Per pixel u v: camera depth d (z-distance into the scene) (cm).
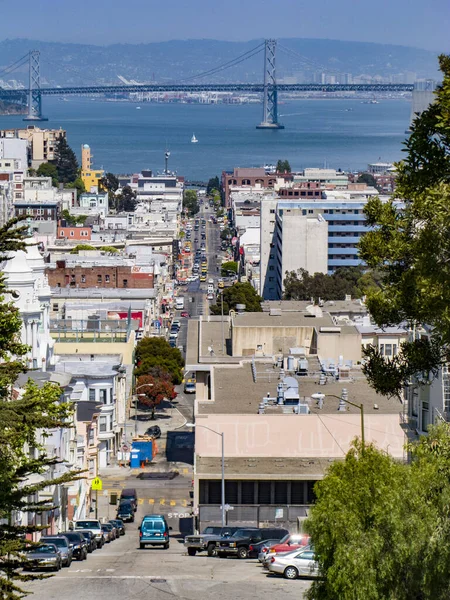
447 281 14388
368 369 16862
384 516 15638
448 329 14500
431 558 15238
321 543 15938
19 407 13288
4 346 14788
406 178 15712
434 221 14438
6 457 13862
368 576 15525
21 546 13738
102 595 18250
